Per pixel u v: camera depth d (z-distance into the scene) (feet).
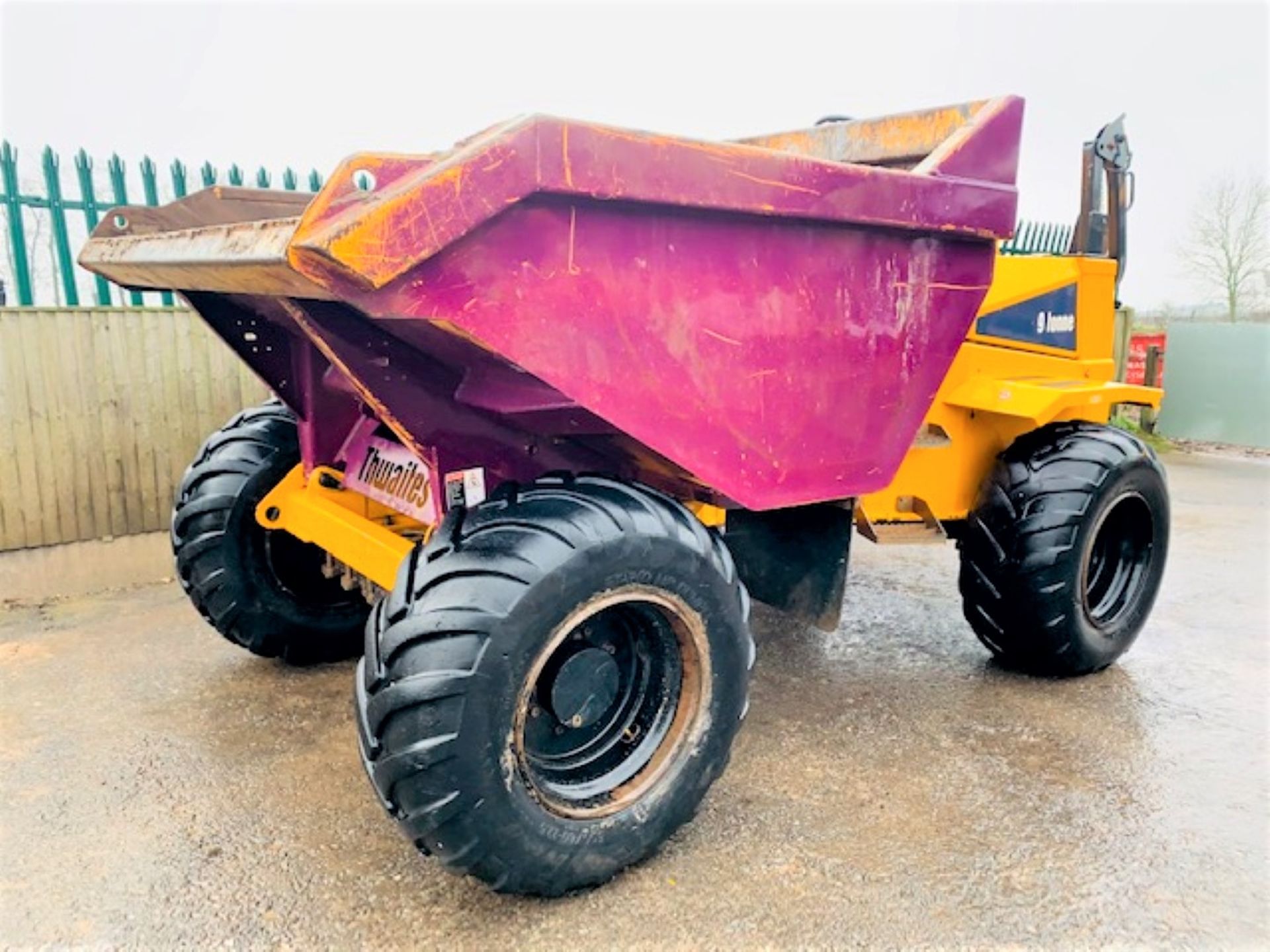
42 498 14.73
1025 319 11.43
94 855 7.64
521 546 6.41
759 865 7.56
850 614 14.06
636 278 6.34
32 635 12.96
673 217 6.43
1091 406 11.78
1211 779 9.09
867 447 8.14
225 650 12.26
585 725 7.36
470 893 7.16
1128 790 8.84
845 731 10.04
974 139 8.29
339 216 5.11
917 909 7.04
